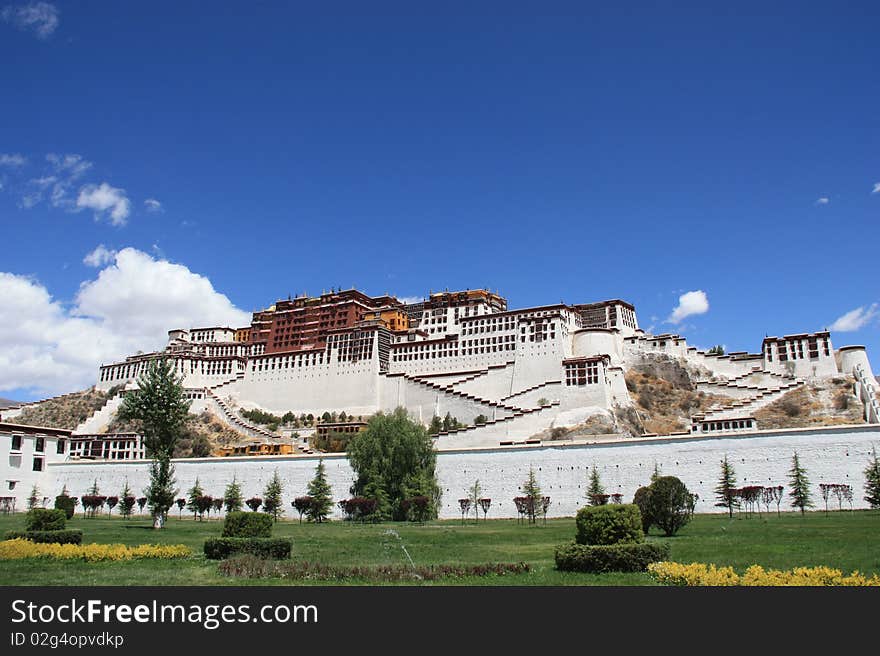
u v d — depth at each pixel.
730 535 45.66
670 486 49.53
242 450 130.25
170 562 37.56
